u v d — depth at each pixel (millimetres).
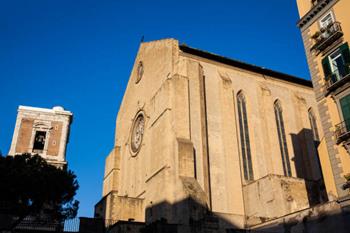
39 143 64500
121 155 57875
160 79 48000
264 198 37312
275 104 51812
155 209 39969
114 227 35562
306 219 27453
